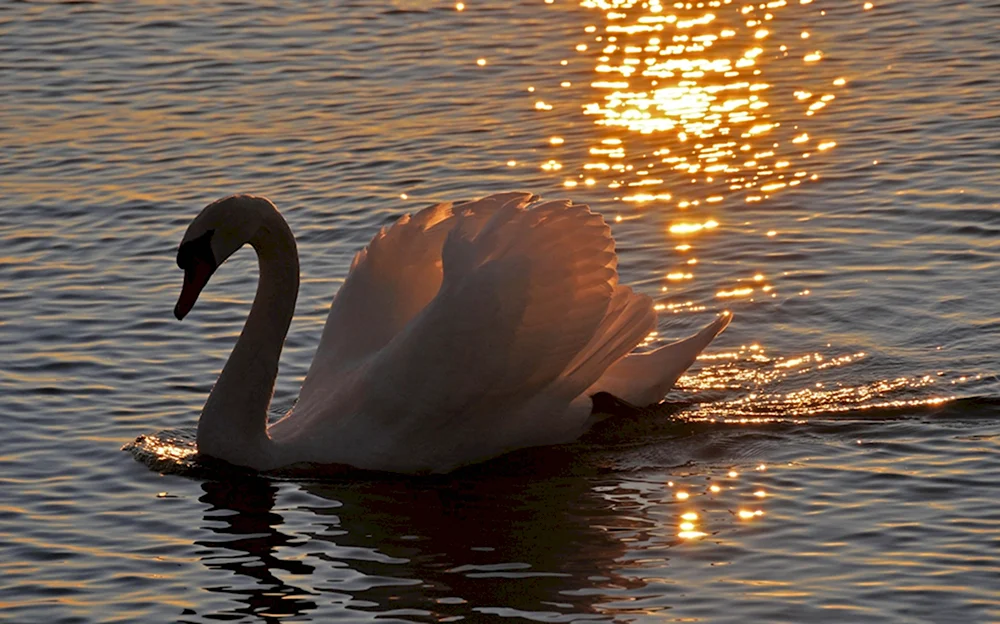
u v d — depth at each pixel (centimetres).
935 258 1752
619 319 1458
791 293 1695
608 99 2388
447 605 1124
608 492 1321
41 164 2205
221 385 1398
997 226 1819
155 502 1318
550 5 2933
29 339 1639
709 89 2412
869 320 1617
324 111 2389
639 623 1085
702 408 1474
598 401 1452
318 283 1781
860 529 1211
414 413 1391
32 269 1833
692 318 1658
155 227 1961
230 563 1205
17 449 1405
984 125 2162
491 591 1145
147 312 1708
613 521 1259
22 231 1958
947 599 1099
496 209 1495
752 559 1176
